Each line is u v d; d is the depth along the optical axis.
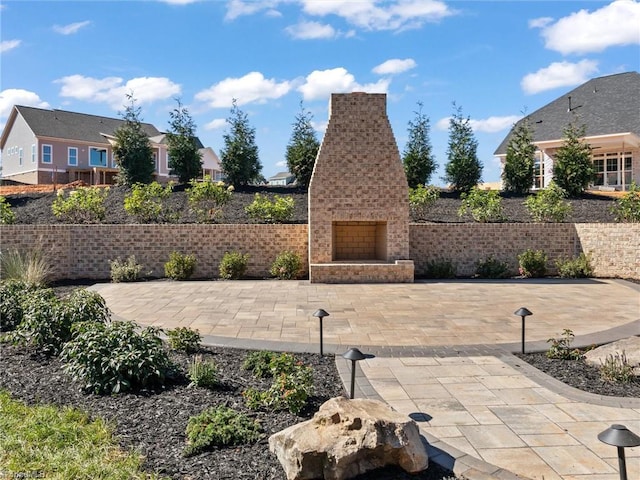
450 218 17.19
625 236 13.98
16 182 31.36
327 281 13.42
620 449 2.97
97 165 36.34
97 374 5.04
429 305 10.30
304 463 3.35
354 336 7.70
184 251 14.64
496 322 8.70
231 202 18.20
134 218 16.58
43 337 6.30
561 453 3.93
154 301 10.71
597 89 27.17
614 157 24.47
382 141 13.67
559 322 8.71
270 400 4.63
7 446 3.79
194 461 3.63
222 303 10.48
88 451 3.73
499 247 15.07
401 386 5.46
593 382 5.60
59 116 35.88
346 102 13.61
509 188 20.64
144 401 4.75
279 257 14.41
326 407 3.73
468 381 5.63
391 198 13.73
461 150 20.70
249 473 3.48
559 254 15.14
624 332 7.93
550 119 26.94
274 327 8.29
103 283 13.52
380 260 14.56
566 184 19.58
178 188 20.02
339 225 15.05
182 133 20.89
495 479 3.51
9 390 5.05
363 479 3.44
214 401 4.77
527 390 5.34
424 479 3.49
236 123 20.53
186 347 6.67
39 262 12.81
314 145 20.59
